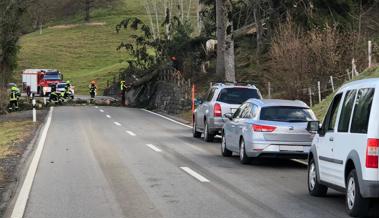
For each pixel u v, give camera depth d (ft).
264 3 132.67
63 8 492.54
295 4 126.21
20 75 322.75
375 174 28.99
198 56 169.48
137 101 165.68
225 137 59.31
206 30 172.35
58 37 419.54
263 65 147.84
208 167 51.03
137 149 64.59
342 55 98.37
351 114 32.04
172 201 35.50
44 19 451.53
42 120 108.88
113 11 474.08
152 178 44.42
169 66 157.99
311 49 97.09
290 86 98.22
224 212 32.32
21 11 137.18
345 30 118.42
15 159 55.26
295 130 51.06
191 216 31.32
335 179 33.55
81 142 71.51
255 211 32.58
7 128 93.45
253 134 51.47
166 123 107.04
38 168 49.49
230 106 72.54
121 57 367.86
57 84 206.08
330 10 128.88
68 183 42.01
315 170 37.09
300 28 114.32
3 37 137.80
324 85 97.19
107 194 37.81
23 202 35.09
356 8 143.64
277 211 32.60
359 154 29.96
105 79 297.53
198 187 40.57
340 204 34.73
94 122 105.40
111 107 158.10
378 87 29.60
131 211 32.63
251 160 53.16
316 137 37.35
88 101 179.83
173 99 133.80
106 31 426.10
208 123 73.82
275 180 44.29
